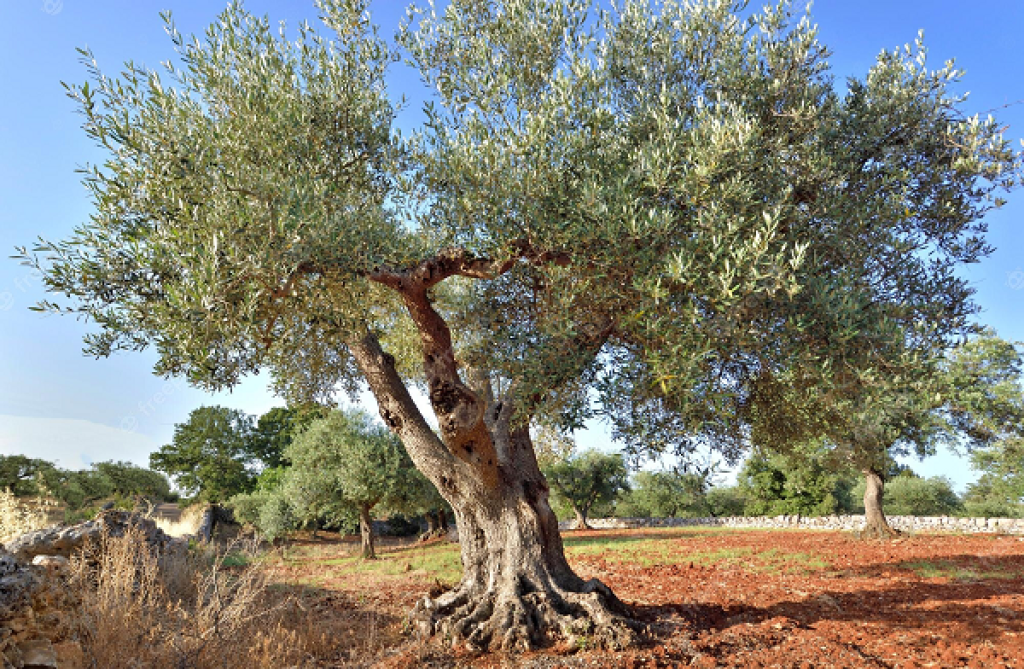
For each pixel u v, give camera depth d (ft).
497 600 25.86
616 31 25.84
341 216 21.70
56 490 85.40
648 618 26.17
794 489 120.57
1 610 14.66
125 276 20.80
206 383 21.13
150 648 18.48
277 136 22.21
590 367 21.30
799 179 21.95
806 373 19.94
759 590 35.04
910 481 128.26
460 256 23.81
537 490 28.07
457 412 24.79
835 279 19.60
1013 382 63.82
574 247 20.53
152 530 31.65
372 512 95.09
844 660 20.20
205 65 21.85
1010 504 123.24
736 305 18.45
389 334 37.96
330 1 26.27
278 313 21.98
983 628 24.43
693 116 22.88
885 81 24.57
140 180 20.66
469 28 27.12
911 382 18.79
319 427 91.91
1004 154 21.50
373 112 26.68
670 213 19.31
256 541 25.11
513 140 21.42
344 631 26.76
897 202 21.72
